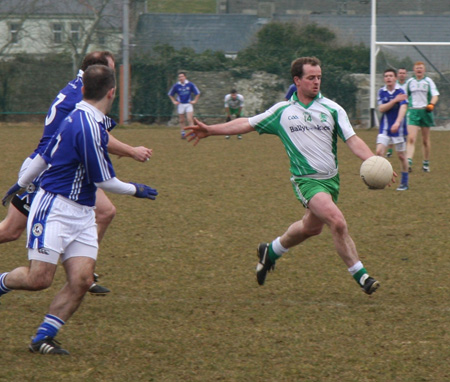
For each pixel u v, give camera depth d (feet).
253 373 37.73
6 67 234.17
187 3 283.79
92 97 40.01
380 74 229.04
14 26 233.96
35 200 40.09
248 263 61.46
